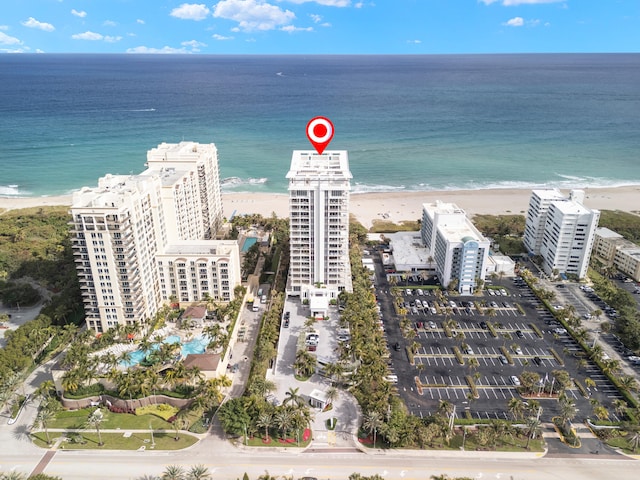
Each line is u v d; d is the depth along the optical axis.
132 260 155.00
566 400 127.31
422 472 113.12
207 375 137.50
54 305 174.25
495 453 118.94
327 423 128.25
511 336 169.75
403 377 147.50
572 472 113.44
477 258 195.38
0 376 137.75
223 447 120.56
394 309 187.62
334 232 179.25
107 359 135.38
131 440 122.62
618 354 159.00
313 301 178.12
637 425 123.81
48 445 121.06
